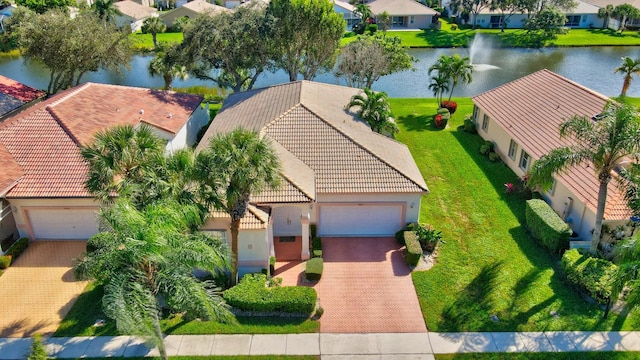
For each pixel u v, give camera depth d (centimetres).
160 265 1513
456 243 2494
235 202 1839
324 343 1873
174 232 1545
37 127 2712
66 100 3016
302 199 2234
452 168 3328
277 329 1934
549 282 2192
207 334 1905
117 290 1400
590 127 2081
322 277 2250
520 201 2894
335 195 2462
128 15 8544
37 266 2348
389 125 3250
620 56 7069
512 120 3372
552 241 2356
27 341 1888
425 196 2959
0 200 2366
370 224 2569
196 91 5175
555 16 7762
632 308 1809
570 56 7081
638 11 8212
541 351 1827
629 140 1955
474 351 1833
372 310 2045
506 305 2055
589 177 2502
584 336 1891
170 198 1686
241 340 1881
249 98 3506
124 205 1533
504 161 3419
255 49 4241
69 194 2377
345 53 4516
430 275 2250
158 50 6225
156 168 1780
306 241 2333
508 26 8988
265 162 1798
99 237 1706
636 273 1733
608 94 5312
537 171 2161
